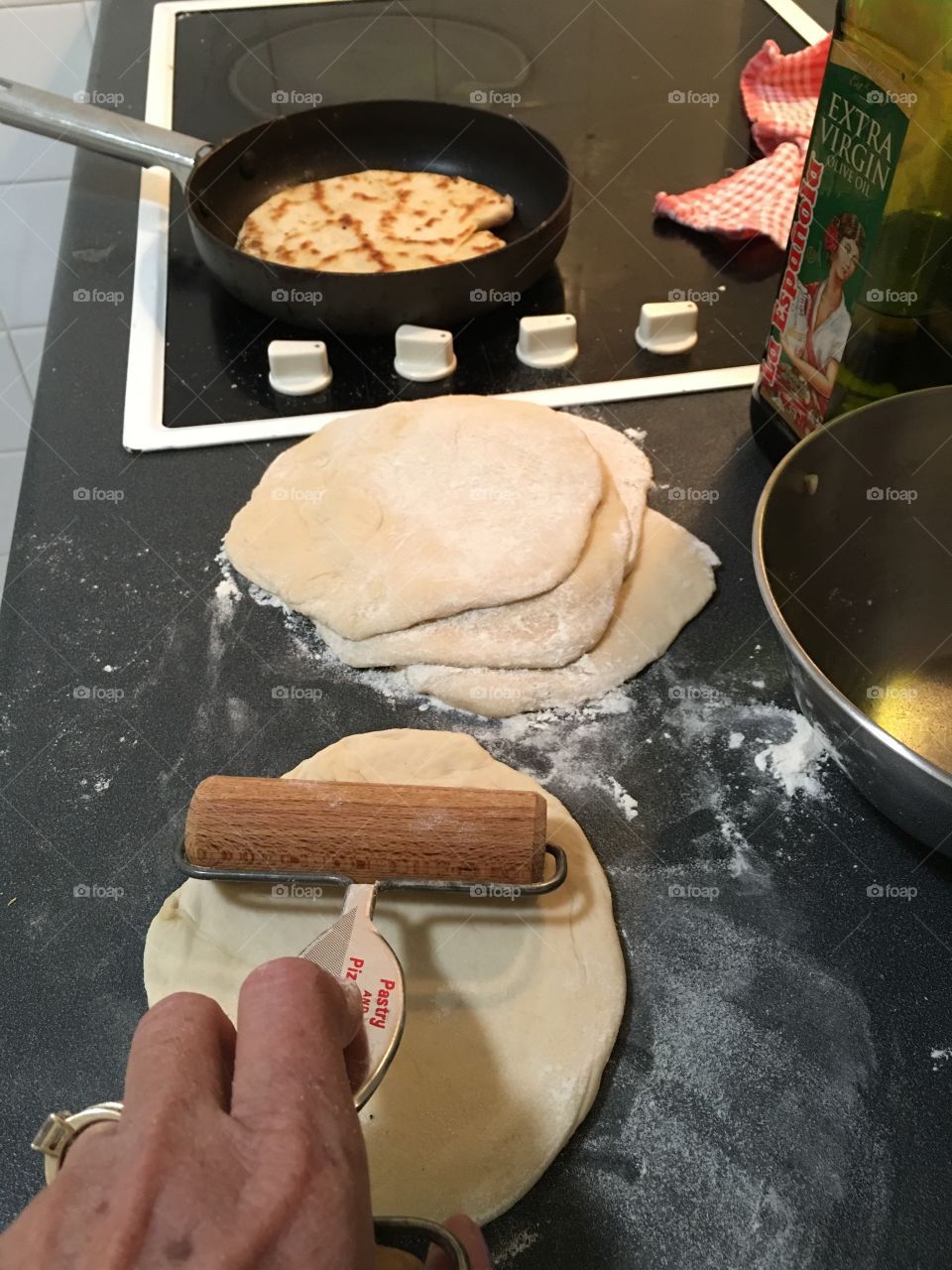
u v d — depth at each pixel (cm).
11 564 72
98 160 113
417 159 106
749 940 53
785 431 75
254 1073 33
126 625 69
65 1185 30
